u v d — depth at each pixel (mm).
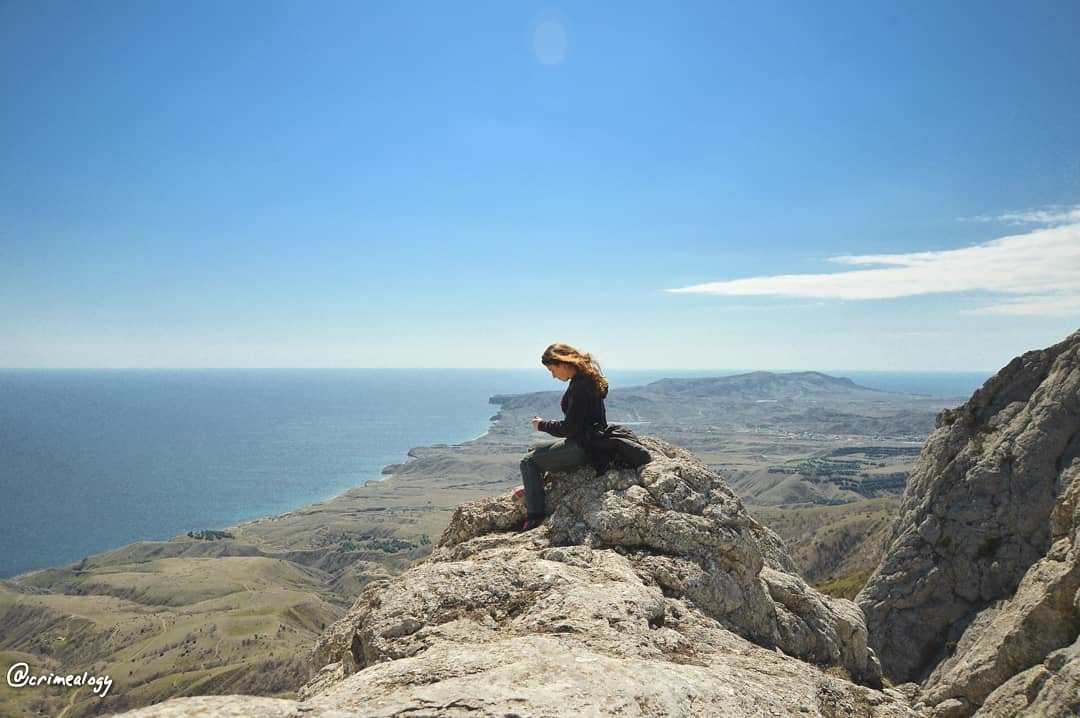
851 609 11188
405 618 6605
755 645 8055
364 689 4309
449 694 3912
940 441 63406
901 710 6738
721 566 9352
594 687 4258
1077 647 28234
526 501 10320
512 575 7520
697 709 4406
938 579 55500
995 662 36406
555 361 10453
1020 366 61281
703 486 10281
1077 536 36906
